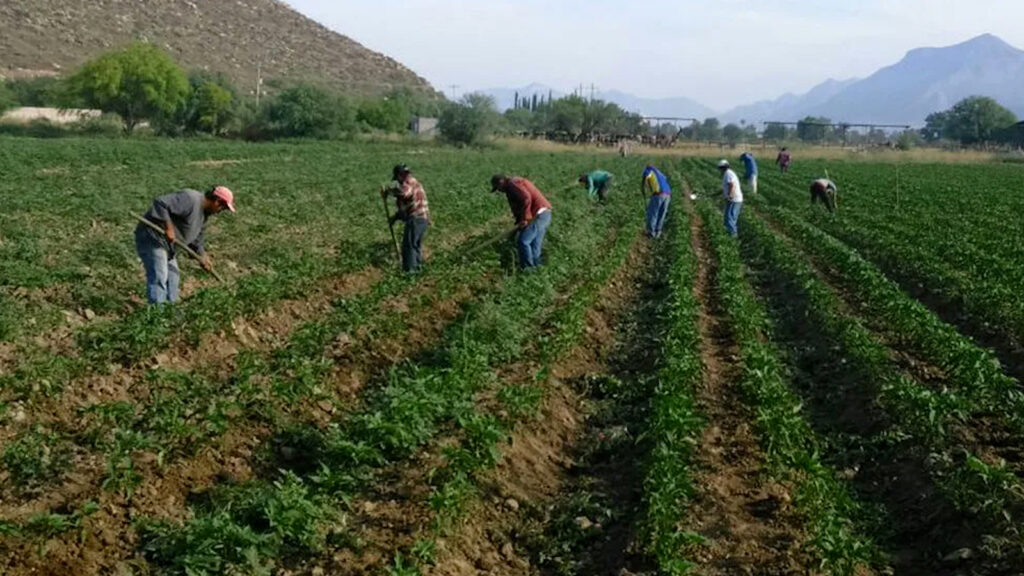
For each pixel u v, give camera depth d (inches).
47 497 310.2
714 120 6392.7
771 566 303.6
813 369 552.4
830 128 6131.9
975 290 685.3
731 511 343.0
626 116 4675.2
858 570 306.5
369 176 1544.0
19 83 3855.8
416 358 523.8
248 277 632.4
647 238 1069.8
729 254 890.7
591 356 568.7
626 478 386.6
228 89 3324.3
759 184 1950.1
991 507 325.4
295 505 305.0
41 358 436.1
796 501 341.7
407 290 639.8
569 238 924.0
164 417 363.3
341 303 615.8
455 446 364.2
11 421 371.6
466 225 999.6
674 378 462.6
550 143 3695.9
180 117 3100.4
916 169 2701.8
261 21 7667.3
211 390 409.4
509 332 539.2
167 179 1328.7
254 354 466.0
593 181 1067.9
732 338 598.5
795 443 402.9
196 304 517.7
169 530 299.6
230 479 349.4
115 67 2896.2
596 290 706.2
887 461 402.0
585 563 321.1
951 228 1142.3
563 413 457.7
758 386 460.8
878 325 634.2
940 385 493.4
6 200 944.9
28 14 5497.1
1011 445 402.3
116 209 924.0
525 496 365.1
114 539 295.6
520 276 710.5
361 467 352.2
